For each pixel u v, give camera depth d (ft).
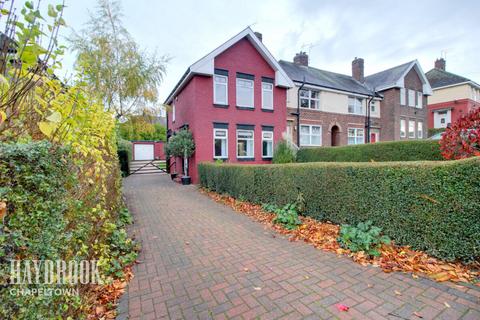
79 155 7.68
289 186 17.34
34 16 4.66
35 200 4.48
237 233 14.67
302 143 49.55
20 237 4.09
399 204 11.12
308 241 13.00
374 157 31.42
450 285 8.25
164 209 20.99
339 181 14.02
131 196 26.96
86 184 8.06
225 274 9.70
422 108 66.49
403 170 10.99
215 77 37.22
